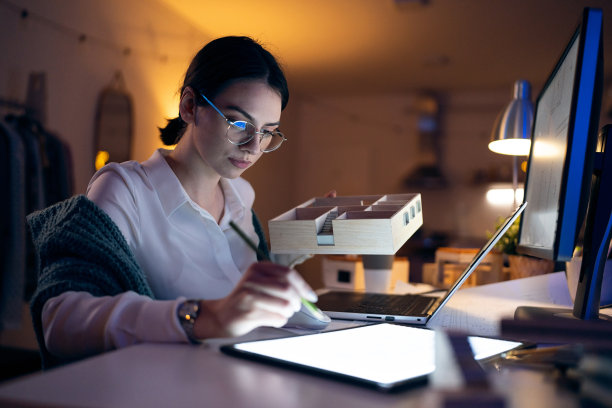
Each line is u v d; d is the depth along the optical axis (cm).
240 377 51
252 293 63
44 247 82
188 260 110
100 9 363
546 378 50
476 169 745
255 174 630
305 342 67
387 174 788
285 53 577
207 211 115
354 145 802
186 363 57
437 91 755
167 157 119
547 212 102
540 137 121
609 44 518
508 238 157
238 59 100
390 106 788
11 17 289
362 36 519
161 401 43
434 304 117
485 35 510
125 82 392
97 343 69
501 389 44
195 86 104
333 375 50
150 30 423
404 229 102
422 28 494
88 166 350
